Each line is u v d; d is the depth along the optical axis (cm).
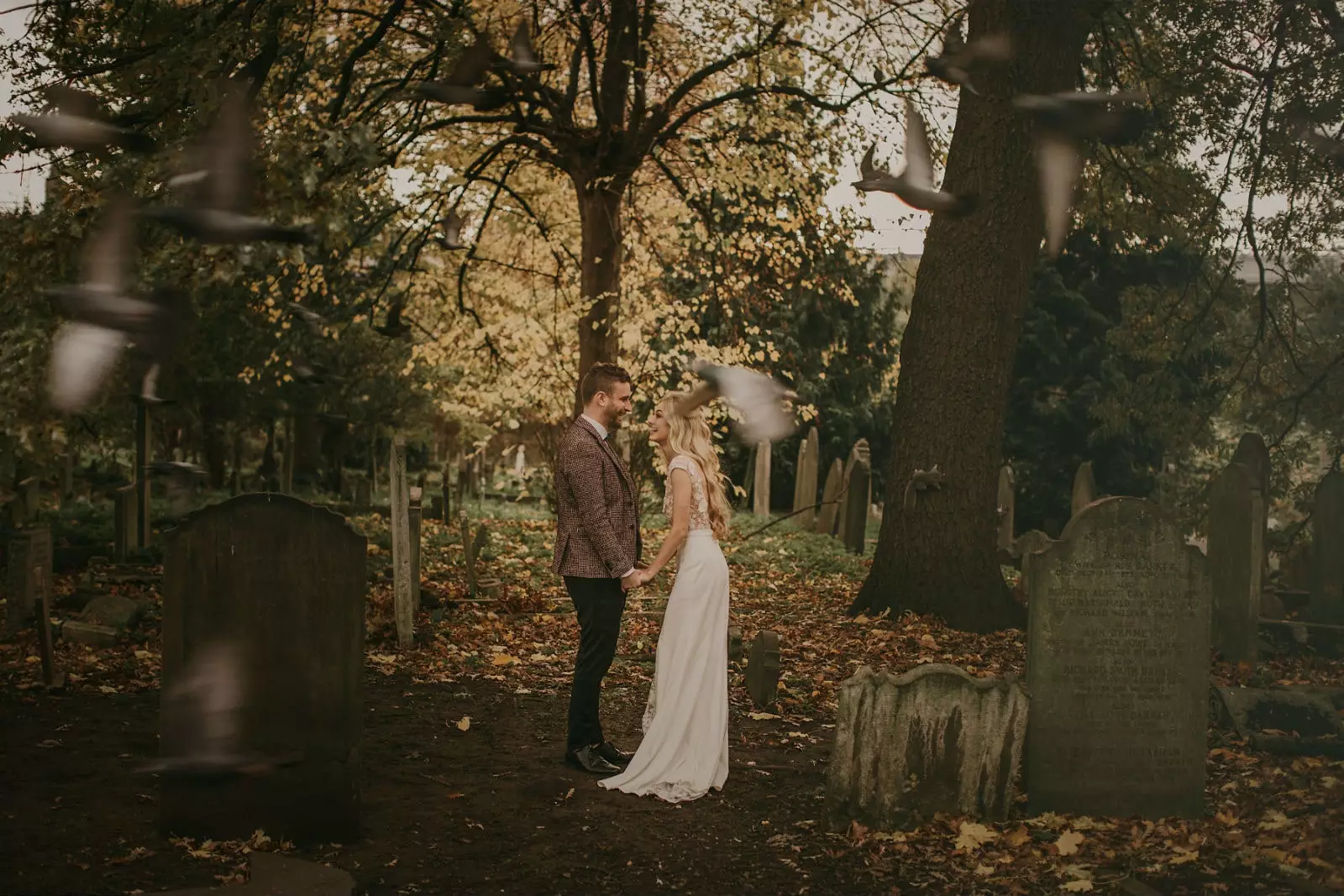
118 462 2470
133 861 514
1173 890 496
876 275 2916
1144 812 606
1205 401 1748
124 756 680
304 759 545
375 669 941
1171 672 607
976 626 1183
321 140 992
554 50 1844
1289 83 1422
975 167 1195
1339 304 1694
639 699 864
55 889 479
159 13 1148
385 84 1541
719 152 1820
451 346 2053
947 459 1205
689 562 652
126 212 370
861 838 561
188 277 923
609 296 1773
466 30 1352
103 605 1080
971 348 1204
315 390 2352
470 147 1945
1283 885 498
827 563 1691
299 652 543
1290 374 1616
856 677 577
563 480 673
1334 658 1073
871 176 398
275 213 919
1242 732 747
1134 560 604
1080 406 2572
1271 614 1146
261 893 469
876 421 3028
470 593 1284
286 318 1638
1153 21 1530
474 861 532
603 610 671
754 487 2628
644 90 1677
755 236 1867
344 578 546
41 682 859
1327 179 1470
